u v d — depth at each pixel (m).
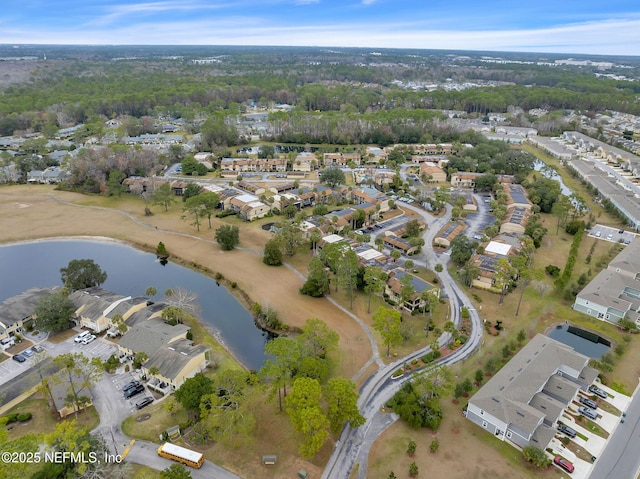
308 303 106.19
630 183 188.25
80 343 90.50
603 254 129.62
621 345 88.88
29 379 78.56
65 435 57.53
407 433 68.12
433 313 100.94
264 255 128.12
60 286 112.44
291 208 158.38
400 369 81.75
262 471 61.72
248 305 108.19
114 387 78.31
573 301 105.88
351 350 88.25
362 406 73.62
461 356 86.25
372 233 144.75
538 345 84.69
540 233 135.75
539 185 179.75
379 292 109.50
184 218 160.38
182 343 85.38
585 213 160.62
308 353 79.94
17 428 68.56
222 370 83.75
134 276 123.12
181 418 70.94
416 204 174.25
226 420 65.50
